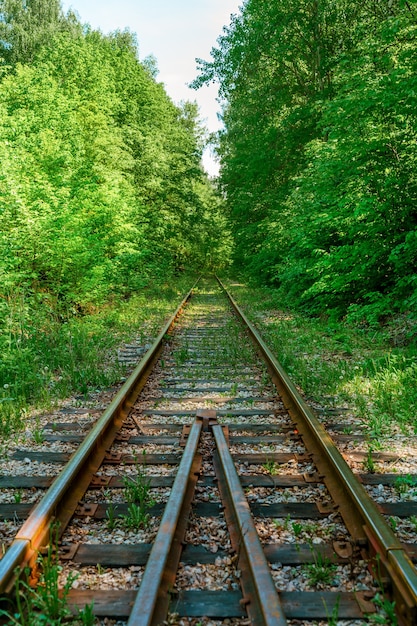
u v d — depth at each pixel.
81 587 2.78
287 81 21.72
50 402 6.34
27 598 2.63
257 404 6.28
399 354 7.79
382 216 9.72
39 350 8.63
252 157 22.20
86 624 2.46
